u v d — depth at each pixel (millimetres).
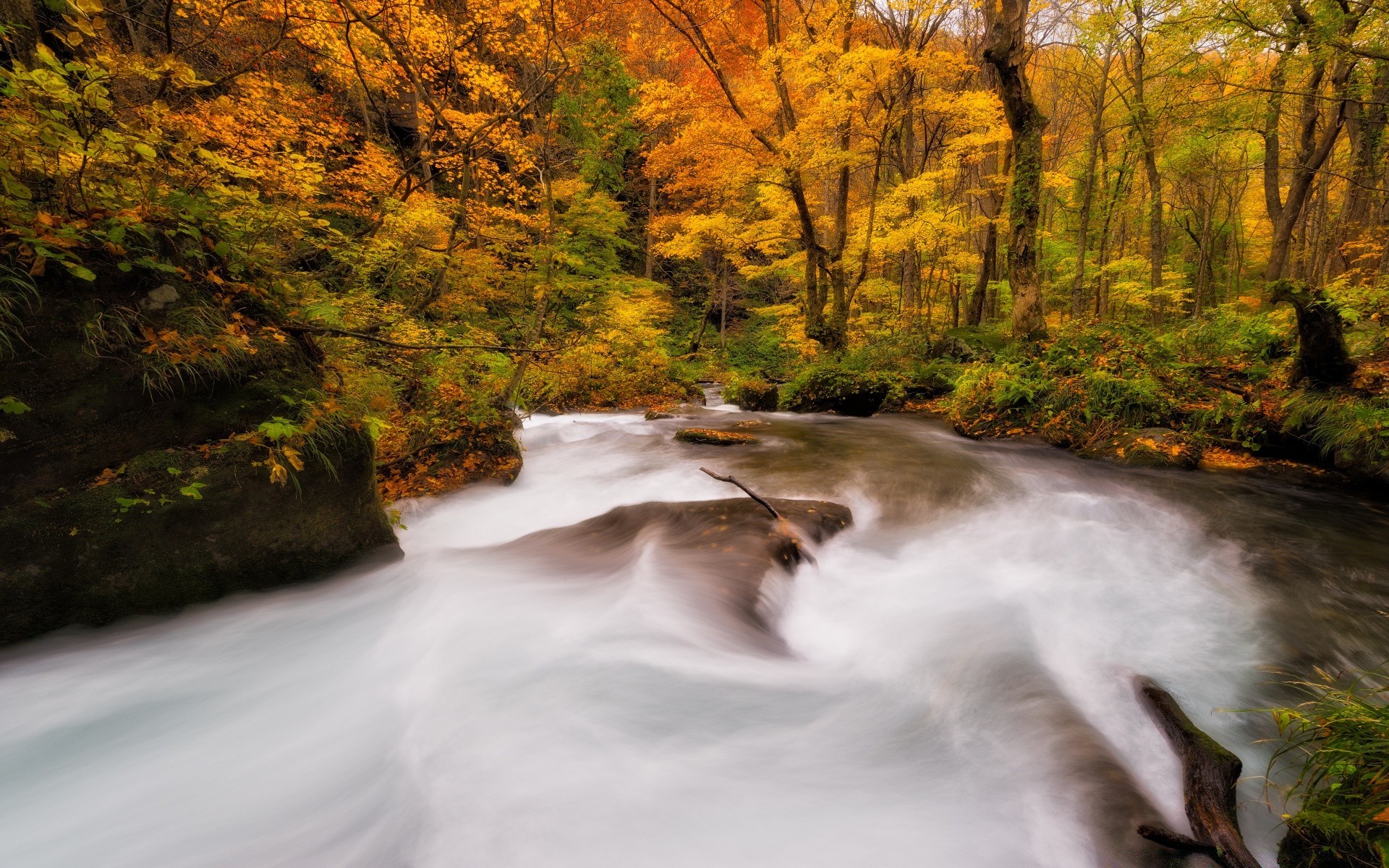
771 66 13594
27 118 2668
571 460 8273
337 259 6938
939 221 15656
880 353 14852
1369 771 1827
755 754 2324
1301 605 3629
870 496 6113
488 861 1793
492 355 10711
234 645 3240
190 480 3361
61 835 2016
